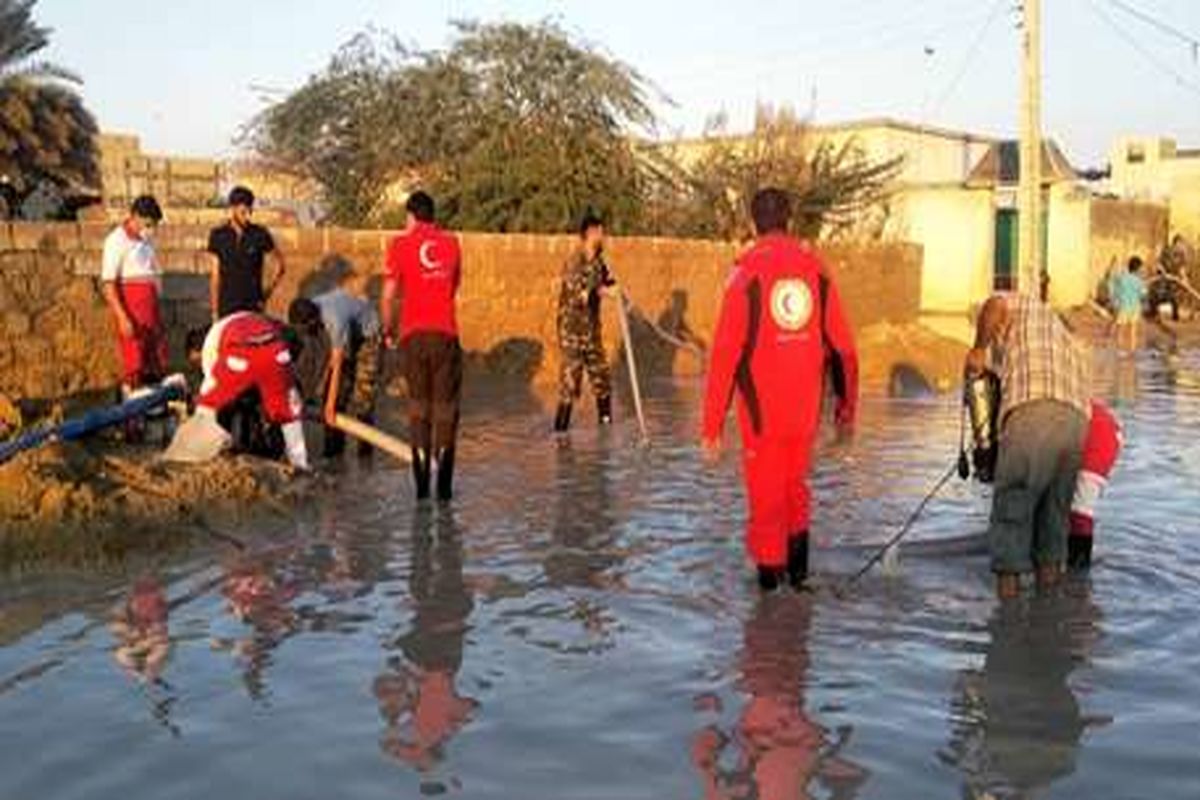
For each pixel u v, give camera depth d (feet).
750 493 20.93
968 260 112.27
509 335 52.11
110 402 35.27
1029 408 20.43
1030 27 76.54
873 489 29.63
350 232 45.91
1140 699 16.02
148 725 15.05
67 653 17.63
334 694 16.07
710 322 60.03
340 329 31.81
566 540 24.30
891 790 13.30
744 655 17.62
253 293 32.94
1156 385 56.90
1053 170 118.93
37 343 35.22
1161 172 154.81
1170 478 31.55
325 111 84.33
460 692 16.17
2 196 84.17
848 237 90.84
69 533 22.99
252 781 13.50
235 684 16.44
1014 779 13.61
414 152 79.15
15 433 29.01
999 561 20.53
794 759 14.08
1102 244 120.67
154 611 19.63
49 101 98.53
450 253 27.99
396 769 13.80
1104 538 24.80
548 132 75.77
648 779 13.55
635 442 36.37
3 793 13.23
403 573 21.91
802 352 20.49
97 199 97.76
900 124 117.91
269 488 27.53
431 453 28.07
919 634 18.61
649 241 57.00
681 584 21.29
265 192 99.09
